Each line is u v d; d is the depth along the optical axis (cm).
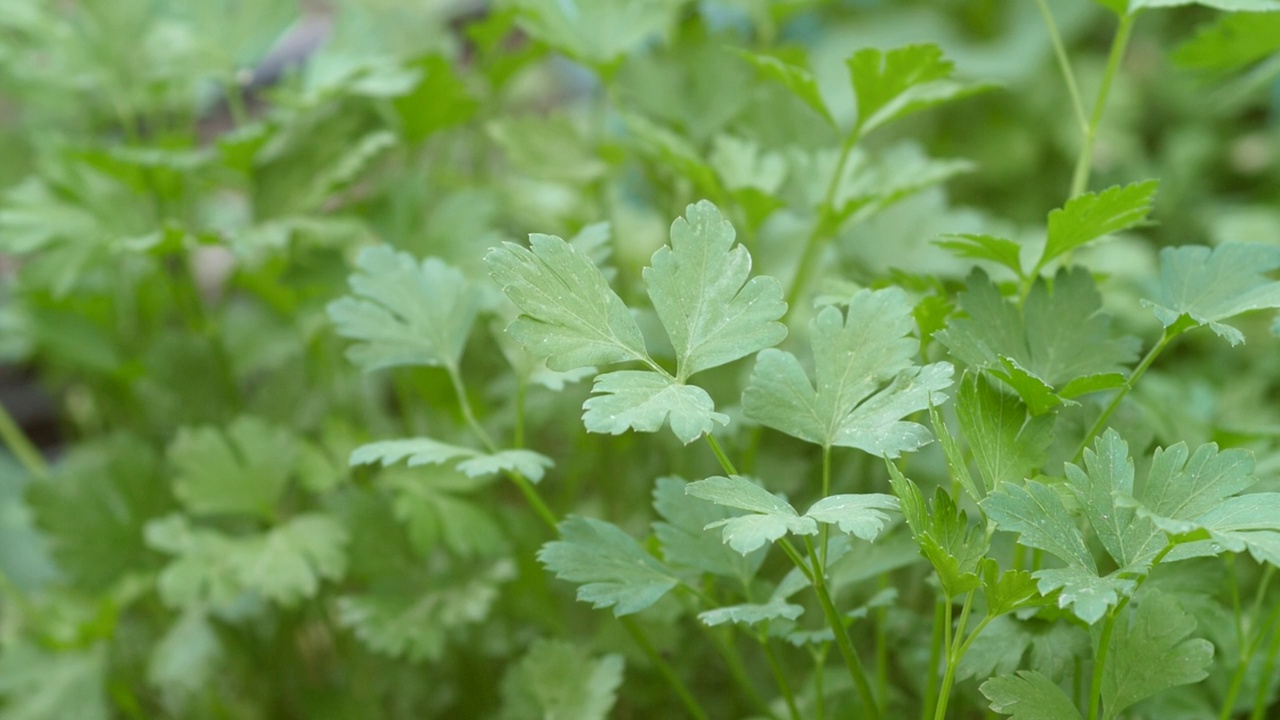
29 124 106
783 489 81
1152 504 67
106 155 86
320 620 90
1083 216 70
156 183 88
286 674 89
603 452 87
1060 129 144
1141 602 69
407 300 76
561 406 85
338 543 82
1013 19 145
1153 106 155
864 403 69
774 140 88
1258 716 73
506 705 78
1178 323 69
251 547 82
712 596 76
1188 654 69
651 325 79
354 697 86
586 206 94
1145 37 160
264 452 84
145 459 88
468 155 113
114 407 103
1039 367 72
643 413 67
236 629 87
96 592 86
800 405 69
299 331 93
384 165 103
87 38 91
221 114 136
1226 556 73
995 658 70
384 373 105
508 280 68
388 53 101
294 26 93
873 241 85
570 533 72
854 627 80
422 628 80
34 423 128
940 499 67
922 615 79
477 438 86
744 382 82
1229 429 76
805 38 147
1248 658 73
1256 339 107
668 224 90
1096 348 72
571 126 92
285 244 87
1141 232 135
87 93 100
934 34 144
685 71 88
